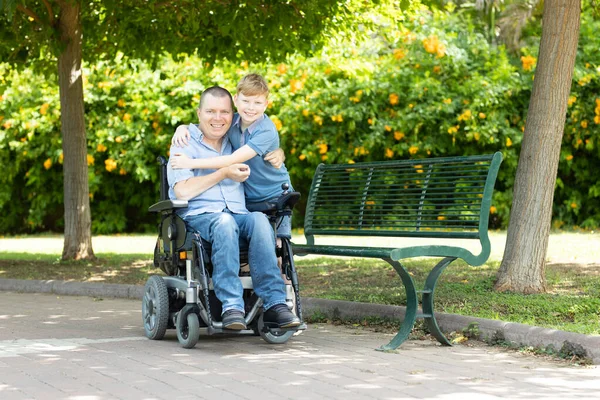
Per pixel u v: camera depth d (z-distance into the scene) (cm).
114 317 721
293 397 409
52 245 1486
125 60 1277
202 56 1130
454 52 1562
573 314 619
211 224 538
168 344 575
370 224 625
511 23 1944
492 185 548
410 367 487
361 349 550
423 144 1573
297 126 1591
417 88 1545
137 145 1683
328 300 700
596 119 1529
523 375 463
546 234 739
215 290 532
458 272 891
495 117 1560
